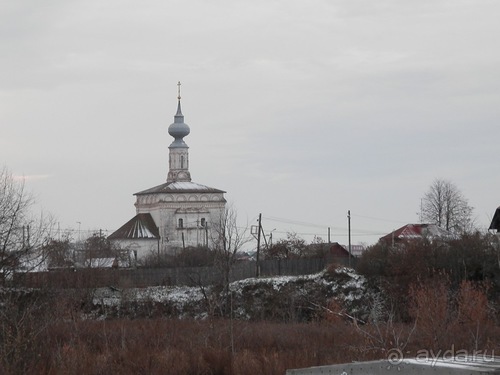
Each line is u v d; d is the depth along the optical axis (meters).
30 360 30.06
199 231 169.88
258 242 87.12
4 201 50.50
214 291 69.06
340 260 92.62
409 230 104.31
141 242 168.00
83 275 65.75
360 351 31.55
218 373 32.91
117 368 32.19
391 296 68.19
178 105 191.62
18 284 42.72
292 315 64.88
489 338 35.69
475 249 68.38
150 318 65.81
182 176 188.50
